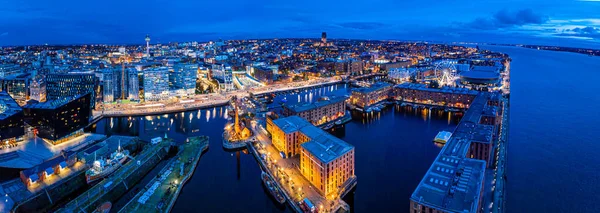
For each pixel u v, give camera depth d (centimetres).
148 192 17625
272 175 19475
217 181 19988
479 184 14025
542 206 16888
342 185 17888
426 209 12681
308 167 18562
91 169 19850
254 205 17450
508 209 16612
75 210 15975
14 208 16050
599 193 18125
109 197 17525
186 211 16788
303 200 16188
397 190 18350
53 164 19225
